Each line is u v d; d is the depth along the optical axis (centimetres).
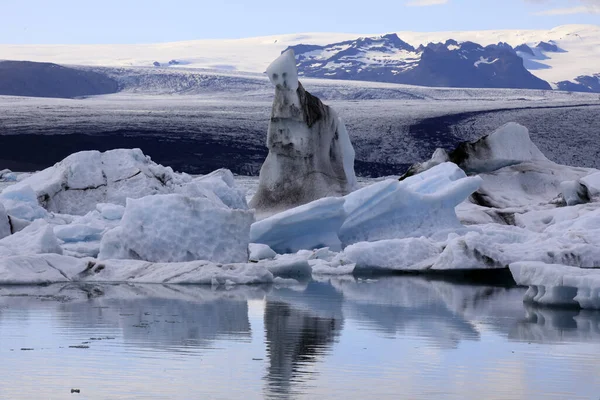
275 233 2309
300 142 3167
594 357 953
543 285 1404
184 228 1859
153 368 865
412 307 1393
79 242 2255
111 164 2962
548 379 841
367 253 2061
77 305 1351
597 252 2016
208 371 852
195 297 1483
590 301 1355
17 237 1895
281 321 1205
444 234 2472
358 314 1295
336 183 3209
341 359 924
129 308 1318
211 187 2964
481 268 1981
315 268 2034
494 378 843
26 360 898
